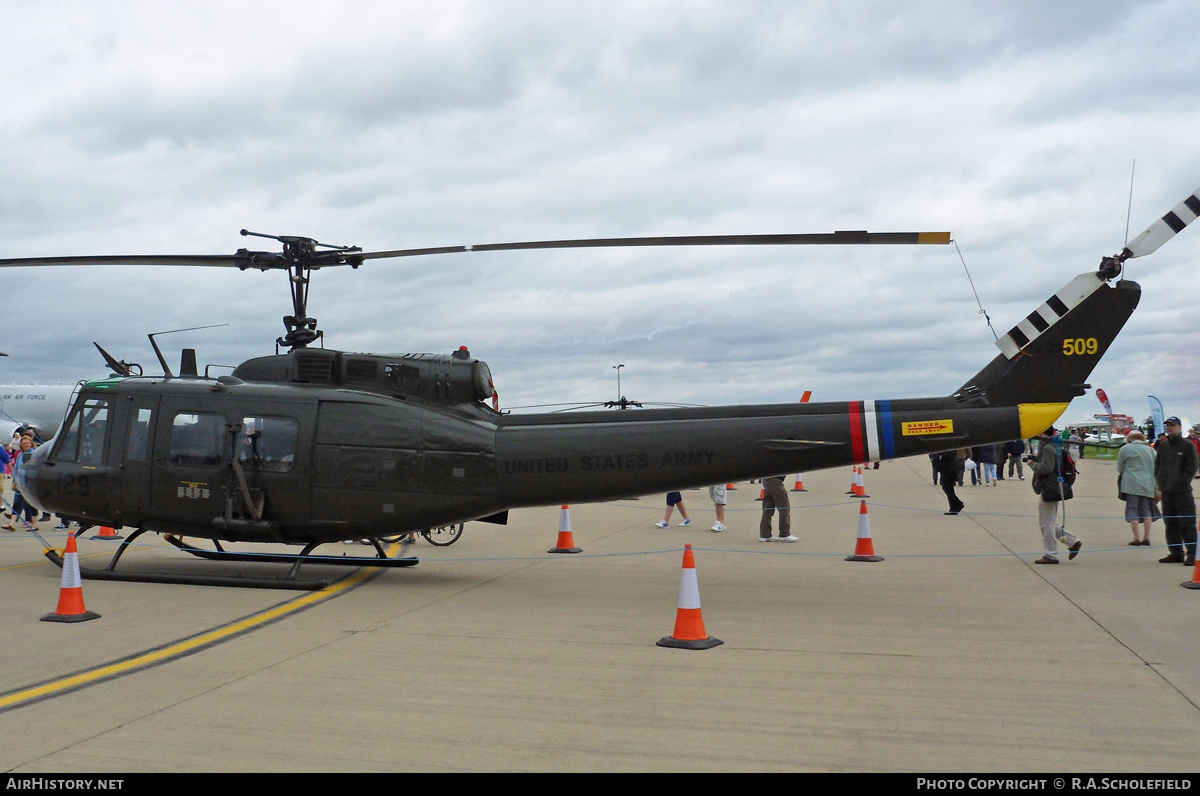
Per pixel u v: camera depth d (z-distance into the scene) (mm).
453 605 9414
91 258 10836
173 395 10938
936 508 20844
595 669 6730
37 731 5273
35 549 14312
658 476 10094
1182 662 6840
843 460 9836
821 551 13688
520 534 16469
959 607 9125
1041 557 12188
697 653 7227
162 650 7363
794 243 8953
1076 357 9531
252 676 6523
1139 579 10719
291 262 10961
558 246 9812
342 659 7039
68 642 7664
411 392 10852
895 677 6465
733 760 4801
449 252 10406
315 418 10586
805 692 6090
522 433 10461
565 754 4895
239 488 10508
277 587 10359
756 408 10164
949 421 9633
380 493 10445
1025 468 37375
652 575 11492
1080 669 6652
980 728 5309
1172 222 9039
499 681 6387
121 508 10914
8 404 35500
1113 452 48469
